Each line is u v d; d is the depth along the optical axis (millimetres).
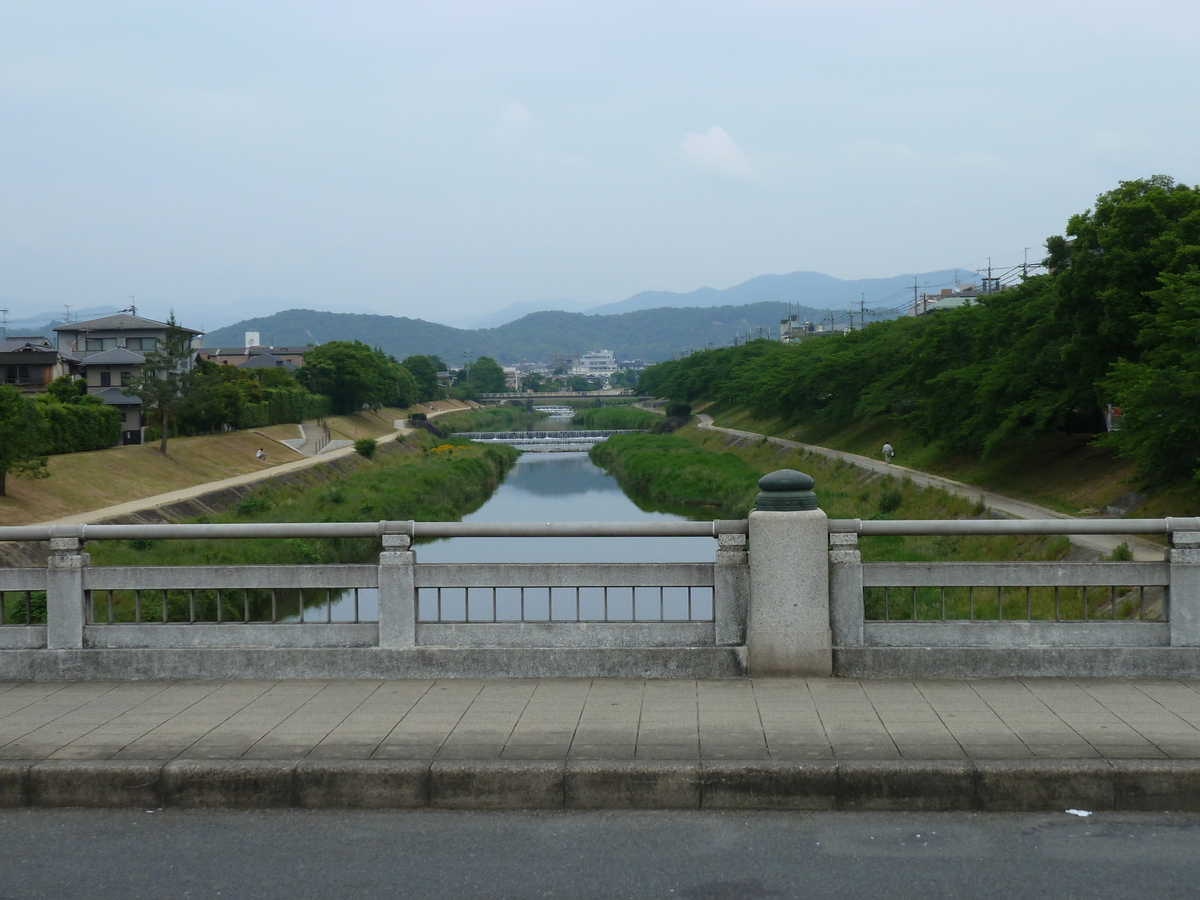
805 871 4762
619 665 7289
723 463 63938
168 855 5043
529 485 67500
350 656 7391
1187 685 6961
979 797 5449
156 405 51938
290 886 4676
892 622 7348
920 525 7258
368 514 44281
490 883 4672
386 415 114375
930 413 41500
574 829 5273
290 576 7492
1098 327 28766
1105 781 5426
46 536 7480
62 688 7238
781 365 74375
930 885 4602
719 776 5516
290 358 122875
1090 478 31953
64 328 69188
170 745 6004
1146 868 4766
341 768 5602
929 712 6426
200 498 41250
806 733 6051
